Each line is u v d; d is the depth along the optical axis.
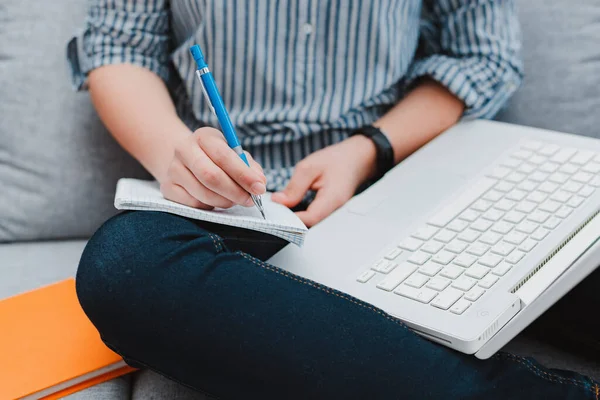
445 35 1.20
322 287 0.73
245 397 0.71
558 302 0.91
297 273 0.81
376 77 1.11
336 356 0.68
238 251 0.76
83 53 1.16
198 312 0.70
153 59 1.16
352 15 1.08
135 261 0.72
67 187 1.21
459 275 0.76
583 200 0.86
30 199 1.21
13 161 1.22
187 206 0.80
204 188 0.80
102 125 1.23
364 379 0.67
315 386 0.68
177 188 0.82
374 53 1.10
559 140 1.01
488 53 1.14
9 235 1.21
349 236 0.86
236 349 0.69
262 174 0.80
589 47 1.20
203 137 0.82
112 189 1.23
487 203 0.89
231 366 0.70
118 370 0.85
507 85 1.14
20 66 1.24
